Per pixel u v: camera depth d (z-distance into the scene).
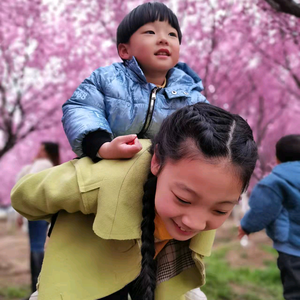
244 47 7.52
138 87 1.65
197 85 1.84
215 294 4.90
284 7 3.12
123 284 1.49
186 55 7.79
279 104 9.16
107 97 1.61
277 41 7.07
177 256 1.66
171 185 1.20
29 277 5.85
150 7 1.70
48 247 1.51
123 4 7.84
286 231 2.87
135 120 1.62
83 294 1.41
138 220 1.37
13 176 15.65
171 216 1.22
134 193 1.37
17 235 10.54
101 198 1.37
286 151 3.00
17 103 8.22
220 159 1.14
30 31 7.96
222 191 1.16
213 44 7.43
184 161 1.17
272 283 5.44
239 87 8.47
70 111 1.57
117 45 1.83
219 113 1.24
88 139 1.48
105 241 1.49
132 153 1.38
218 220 1.23
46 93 9.08
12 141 8.01
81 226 1.52
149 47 1.67
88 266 1.45
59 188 1.42
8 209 12.62
